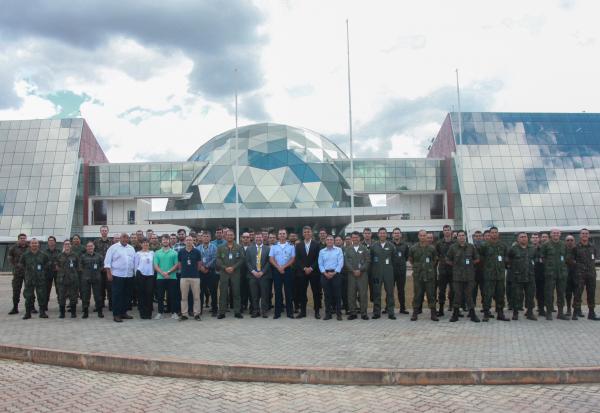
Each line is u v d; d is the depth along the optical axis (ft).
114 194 200.23
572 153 199.62
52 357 33.40
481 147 197.67
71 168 193.06
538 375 28.14
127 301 56.85
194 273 50.11
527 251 48.52
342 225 183.83
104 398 25.63
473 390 26.89
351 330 42.37
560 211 189.57
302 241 52.95
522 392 26.43
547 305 48.44
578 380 28.19
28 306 50.80
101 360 31.83
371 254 50.60
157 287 54.44
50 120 202.80
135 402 24.99
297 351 33.73
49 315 53.52
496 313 49.96
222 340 37.88
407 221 198.49
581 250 49.26
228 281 51.60
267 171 177.68
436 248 50.96
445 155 212.02
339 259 49.03
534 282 48.75
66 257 51.96
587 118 207.10
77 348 34.91
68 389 27.30
